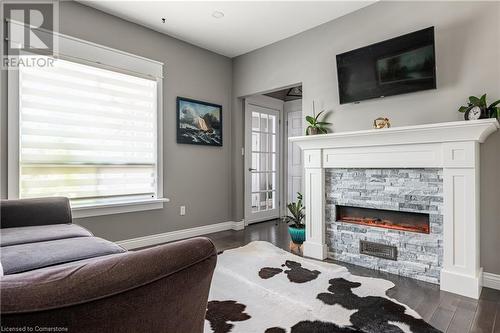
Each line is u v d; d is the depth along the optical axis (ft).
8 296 1.68
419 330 5.40
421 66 8.24
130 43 10.82
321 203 10.02
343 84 9.96
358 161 9.18
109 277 2.02
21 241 5.57
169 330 2.46
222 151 14.42
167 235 12.09
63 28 9.18
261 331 5.37
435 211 7.82
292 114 17.56
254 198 16.06
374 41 9.58
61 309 1.80
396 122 9.07
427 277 7.88
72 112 9.45
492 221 7.42
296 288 7.26
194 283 2.54
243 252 10.33
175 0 9.39
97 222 10.09
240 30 11.56
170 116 12.19
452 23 8.05
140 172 11.23
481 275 7.36
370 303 6.46
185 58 12.70
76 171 9.61
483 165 7.54
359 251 9.27
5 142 8.20
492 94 7.45
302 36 11.67
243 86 14.20
